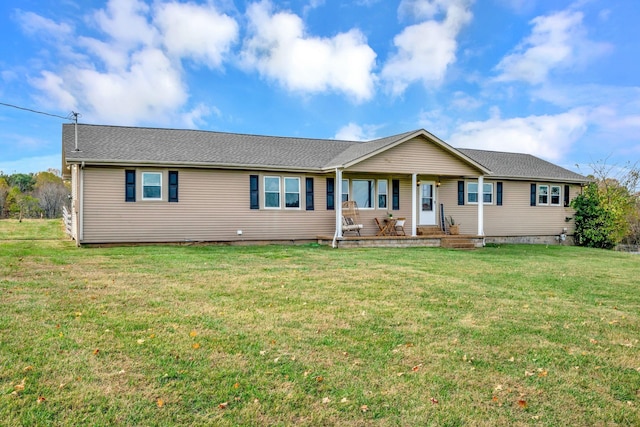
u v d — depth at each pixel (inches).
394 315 241.1
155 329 205.0
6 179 1904.5
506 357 185.2
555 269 432.8
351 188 688.4
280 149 693.3
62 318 215.9
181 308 242.7
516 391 154.9
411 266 419.2
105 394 142.3
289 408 138.5
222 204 603.8
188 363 167.9
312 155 689.0
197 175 590.2
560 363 180.7
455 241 650.8
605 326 232.7
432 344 197.2
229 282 318.0
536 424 134.4
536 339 208.5
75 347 179.2
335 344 193.8
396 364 174.6
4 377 150.7
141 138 635.5
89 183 537.6
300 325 219.1
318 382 156.5
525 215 820.6
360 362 175.2
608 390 157.8
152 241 569.6
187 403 139.1
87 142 579.5
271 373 162.1
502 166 827.4
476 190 783.7
